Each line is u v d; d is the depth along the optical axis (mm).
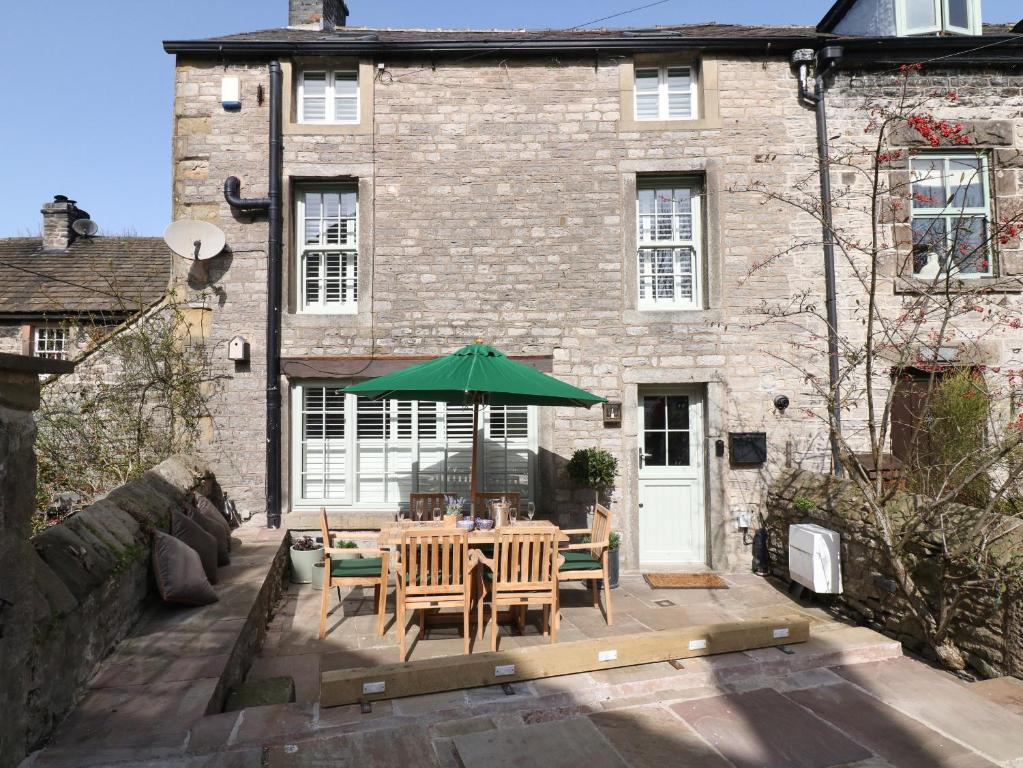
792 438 6859
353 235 7109
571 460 6652
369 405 6996
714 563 6793
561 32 8234
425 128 6980
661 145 6992
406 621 5113
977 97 6953
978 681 3732
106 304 8906
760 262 6922
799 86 6969
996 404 5871
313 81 7152
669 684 3201
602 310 6930
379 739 2656
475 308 6918
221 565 5168
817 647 3592
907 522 4598
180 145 6883
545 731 2775
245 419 6785
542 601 4492
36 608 2584
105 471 6445
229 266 6844
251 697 3471
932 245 6254
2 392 2273
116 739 2586
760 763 2555
